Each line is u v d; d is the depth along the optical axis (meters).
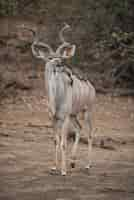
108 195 17.84
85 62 44.91
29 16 45.94
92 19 43.34
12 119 34.22
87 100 24.25
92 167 22.97
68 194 17.78
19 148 25.92
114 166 23.34
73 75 23.27
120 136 31.45
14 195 17.42
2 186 18.61
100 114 38.22
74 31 42.91
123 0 44.94
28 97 40.69
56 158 21.66
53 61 21.42
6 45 47.59
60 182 19.58
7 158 23.42
